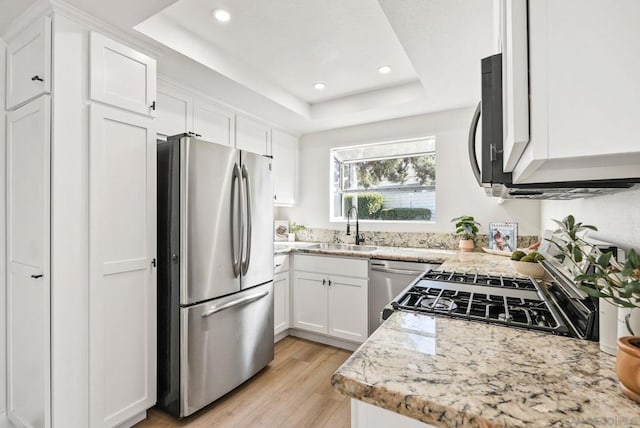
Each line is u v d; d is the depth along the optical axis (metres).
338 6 1.74
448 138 2.98
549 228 2.14
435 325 0.86
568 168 0.56
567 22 0.47
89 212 1.54
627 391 0.51
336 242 3.57
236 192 2.07
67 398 1.46
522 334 0.80
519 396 0.52
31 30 1.55
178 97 2.31
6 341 1.77
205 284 1.86
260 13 1.80
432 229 3.07
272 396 2.03
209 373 1.88
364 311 2.64
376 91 2.89
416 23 1.61
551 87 0.48
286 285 2.97
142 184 1.76
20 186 1.64
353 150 3.62
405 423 0.57
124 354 1.67
